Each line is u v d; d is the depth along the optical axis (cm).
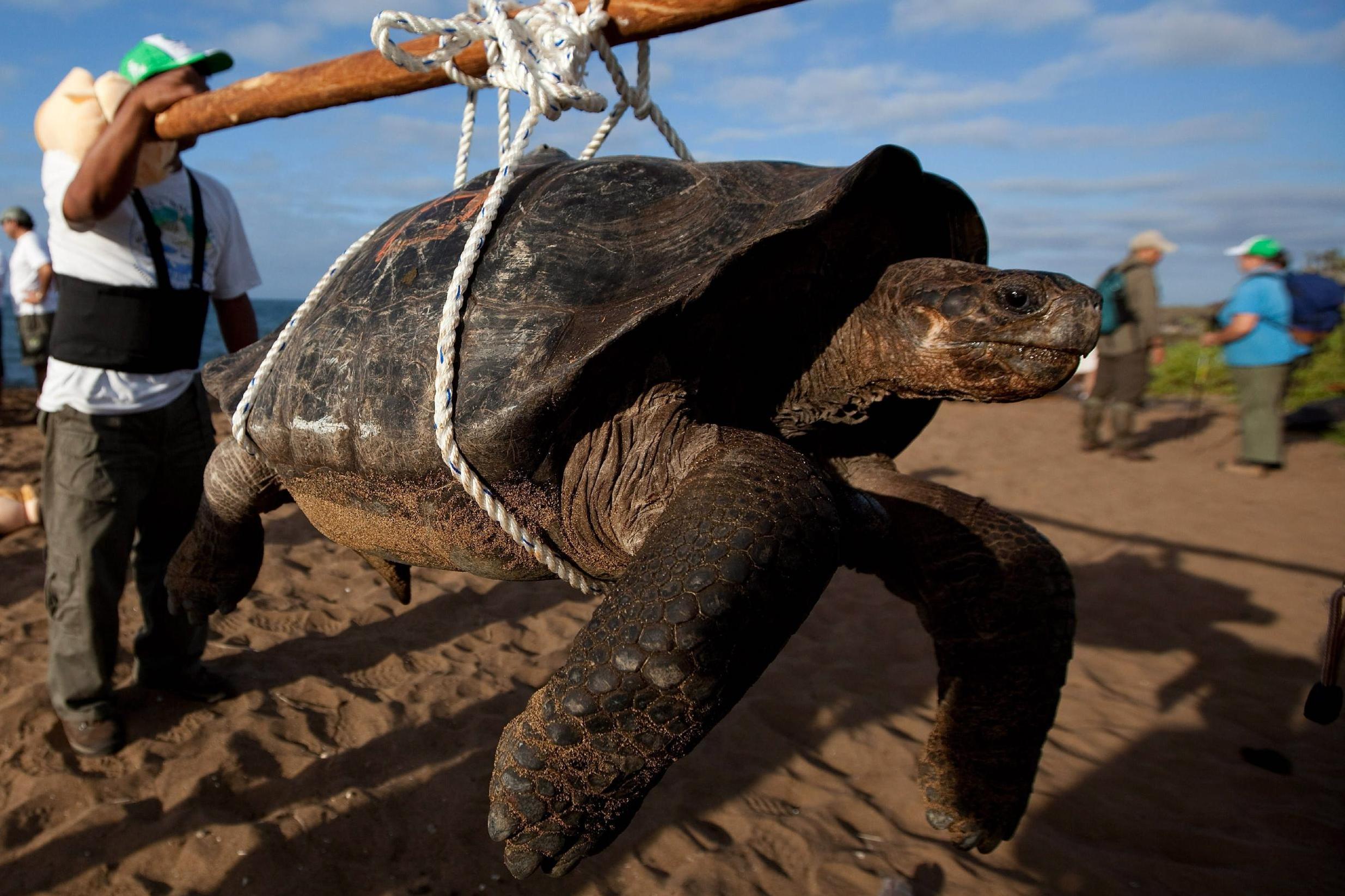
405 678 415
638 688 145
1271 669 465
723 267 171
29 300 809
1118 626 514
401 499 188
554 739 148
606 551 194
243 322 376
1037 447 1044
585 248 184
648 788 156
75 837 289
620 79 196
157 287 320
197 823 298
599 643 149
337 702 386
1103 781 360
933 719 402
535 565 192
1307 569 555
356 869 286
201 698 379
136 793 314
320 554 569
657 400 186
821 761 366
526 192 198
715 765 356
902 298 195
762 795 339
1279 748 389
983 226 224
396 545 203
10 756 328
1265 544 662
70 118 294
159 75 264
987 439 1093
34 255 803
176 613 293
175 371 336
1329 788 358
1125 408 960
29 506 418
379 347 188
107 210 288
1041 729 235
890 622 514
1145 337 944
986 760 239
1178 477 877
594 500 187
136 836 292
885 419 246
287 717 369
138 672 375
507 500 180
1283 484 844
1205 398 1424
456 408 170
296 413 197
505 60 175
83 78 302
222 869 280
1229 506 768
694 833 314
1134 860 312
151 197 319
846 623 510
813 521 161
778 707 404
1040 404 1426
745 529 154
